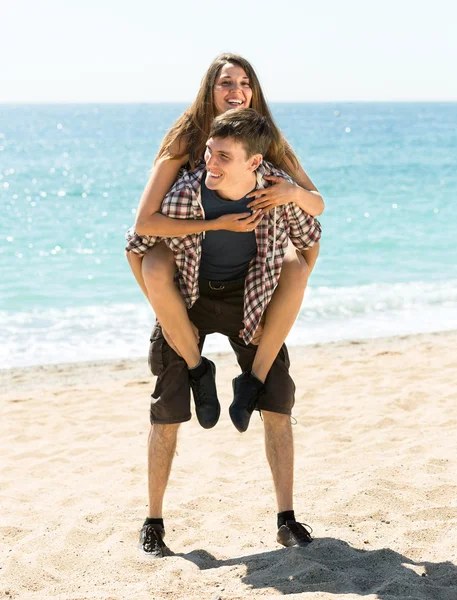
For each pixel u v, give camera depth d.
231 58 3.73
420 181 34.06
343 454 5.65
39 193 30.14
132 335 10.69
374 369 8.56
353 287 13.57
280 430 3.90
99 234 19.98
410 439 5.94
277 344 3.68
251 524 4.28
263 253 3.55
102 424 7.02
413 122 139.12
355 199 27.45
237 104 3.70
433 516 4.20
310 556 3.64
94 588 3.39
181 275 3.64
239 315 3.77
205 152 3.53
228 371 8.72
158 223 3.46
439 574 3.43
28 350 9.96
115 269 15.44
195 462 5.76
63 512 4.66
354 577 3.37
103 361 9.41
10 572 3.64
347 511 4.36
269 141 3.47
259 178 3.49
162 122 155.88
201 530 4.20
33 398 7.89
